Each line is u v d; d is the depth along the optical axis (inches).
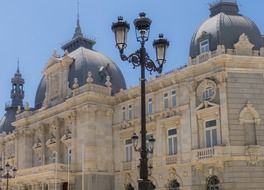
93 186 2431.1
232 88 1939.0
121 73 2901.1
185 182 2065.7
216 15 2154.3
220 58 1936.5
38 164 2955.2
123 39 1008.2
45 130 2908.5
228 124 1895.9
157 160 2231.8
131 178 2404.0
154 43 1087.0
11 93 3846.0
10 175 2748.5
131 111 2486.5
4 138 3489.2
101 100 2566.4
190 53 2175.2
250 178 1862.7
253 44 2021.4
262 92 1964.8
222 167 1878.7
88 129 2492.6
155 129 2285.9
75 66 2778.1
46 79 2965.1
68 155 2667.3
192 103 2079.2
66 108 2689.5
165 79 2236.7
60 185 2504.9
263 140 1909.4
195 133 2033.7
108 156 2529.5
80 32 3029.0
